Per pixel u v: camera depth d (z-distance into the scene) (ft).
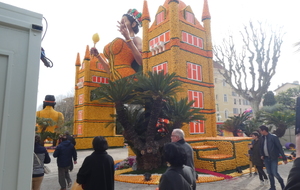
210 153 32.91
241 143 33.99
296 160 4.65
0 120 5.48
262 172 22.66
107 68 71.67
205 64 47.16
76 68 84.99
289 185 4.57
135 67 68.44
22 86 5.95
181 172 7.72
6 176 5.37
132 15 69.97
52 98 88.22
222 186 22.62
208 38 48.60
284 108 73.56
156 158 30.48
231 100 148.87
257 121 58.65
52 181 27.71
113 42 65.57
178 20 42.68
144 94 27.86
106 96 27.22
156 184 23.66
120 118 28.25
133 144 30.45
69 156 20.93
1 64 5.74
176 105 29.91
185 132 39.96
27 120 5.84
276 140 19.20
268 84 70.18
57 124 85.92
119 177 27.30
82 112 78.23
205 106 45.01
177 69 40.09
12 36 5.99
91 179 11.09
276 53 69.10
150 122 28.45
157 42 45.14
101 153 11.64
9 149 5.49
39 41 6.45
